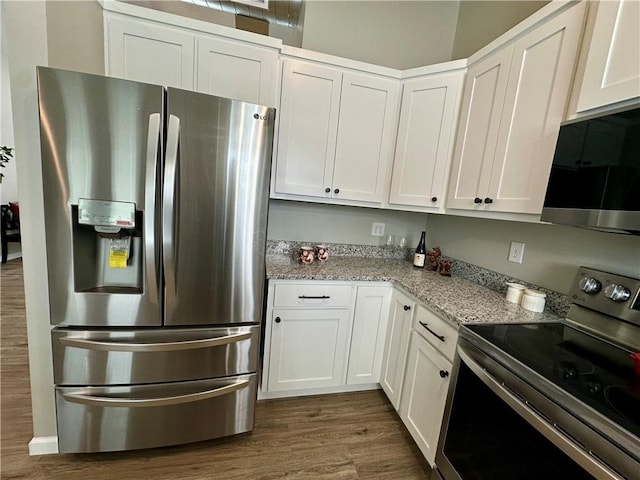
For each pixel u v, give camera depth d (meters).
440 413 1.34
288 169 1.91
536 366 0.92
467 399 1.16
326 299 1.83
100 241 1.34
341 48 2.17
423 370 1.51
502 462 0.97
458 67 1.72
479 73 1.58
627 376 0.89
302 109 1.87
